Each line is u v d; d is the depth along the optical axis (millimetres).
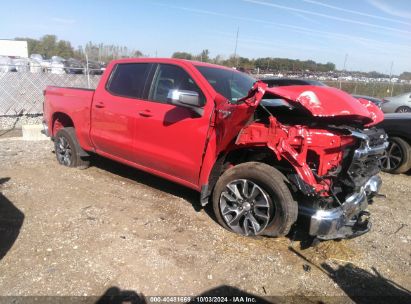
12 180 5453
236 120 3686
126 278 3227
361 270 3611
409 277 3557
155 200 4953
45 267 3320
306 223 3678
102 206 4680
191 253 3670
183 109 4266
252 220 3900
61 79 13938
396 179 6727
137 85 4855
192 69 4395
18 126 10484
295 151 3600
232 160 4305
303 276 3438
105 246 3711
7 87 12305
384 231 4492
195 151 4168
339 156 3656
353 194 3836
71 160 6082
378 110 4402
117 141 5031
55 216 4324
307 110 3779
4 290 2994
